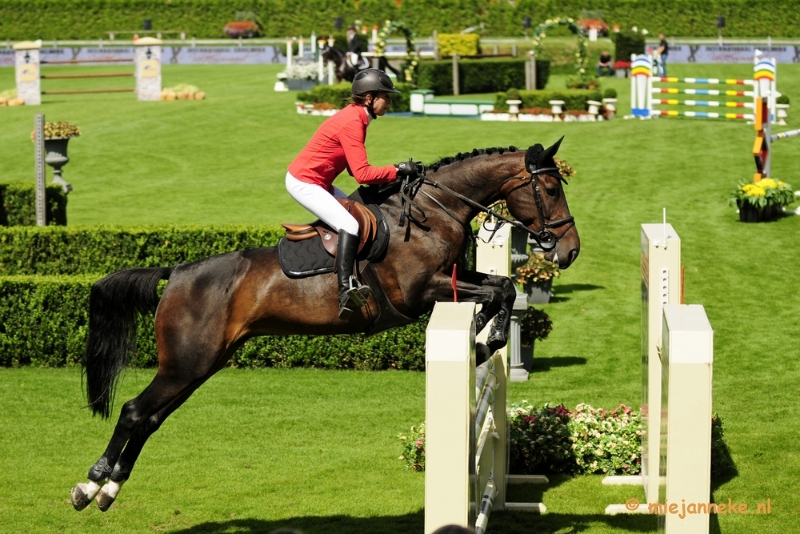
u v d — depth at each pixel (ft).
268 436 36.32
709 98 142.72
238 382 43.86
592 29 206.08
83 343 46.03
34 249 53.67
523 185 25.82
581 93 120.78
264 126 121.39
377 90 25.09
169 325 25.76
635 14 228.02
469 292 24.99
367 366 46.47
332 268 24.68
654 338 28.78
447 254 25.25
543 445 32.86
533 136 109.81
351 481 31.65
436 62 145.07
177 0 245.04
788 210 78.79
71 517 28.50
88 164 104.32
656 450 28.89
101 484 26.02
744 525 27.45
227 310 25.43
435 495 19.27
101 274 50.16
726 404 39.47
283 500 29.99
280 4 244.22
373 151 103.71
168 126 121.80
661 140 106.42
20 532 27.32
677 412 19.17
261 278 25.17
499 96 122.72
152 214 83.56
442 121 121.90
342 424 37.76
